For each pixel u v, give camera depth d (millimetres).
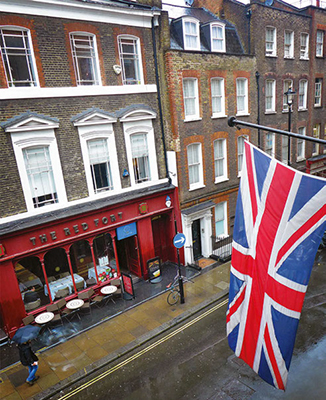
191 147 16312
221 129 17188
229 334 6324
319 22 21734
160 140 15375
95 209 12992
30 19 10844
